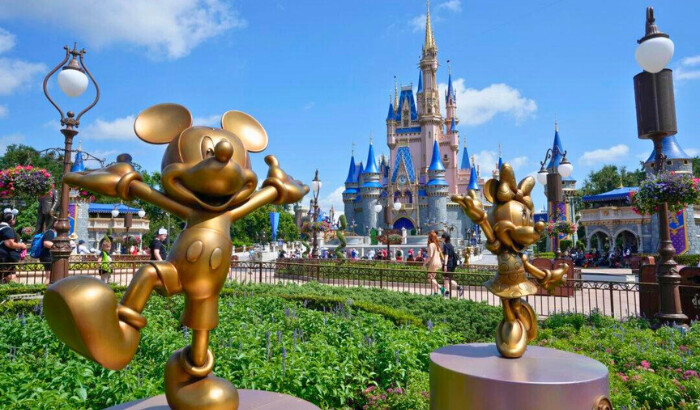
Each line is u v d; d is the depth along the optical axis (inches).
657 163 325.4
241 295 364.2
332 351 183.6
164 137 73.5
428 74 3117.6
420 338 221.6
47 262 428.1
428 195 2866.6
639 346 235.6
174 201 66.8
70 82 323.6
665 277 307.3
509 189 115.1
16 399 123.0
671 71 316.2
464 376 91.0
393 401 167.6
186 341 201.0
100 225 1857.8
